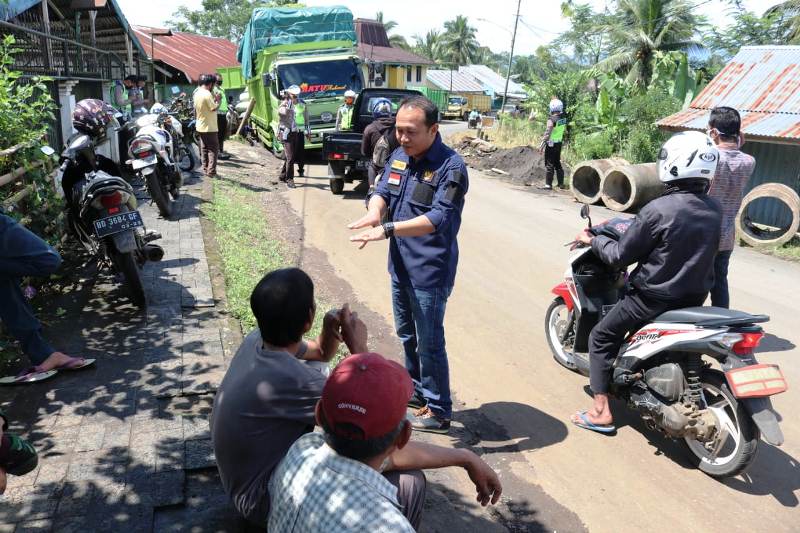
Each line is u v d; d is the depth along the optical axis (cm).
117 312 520
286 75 1537
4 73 673
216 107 1130
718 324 350
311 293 245
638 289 386
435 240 371
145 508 294
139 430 356
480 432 416
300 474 183
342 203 1120
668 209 364
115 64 1391
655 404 379
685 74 1898
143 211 858
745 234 1002
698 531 329
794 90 1134
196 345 464
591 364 419
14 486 305
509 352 541
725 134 501
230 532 283
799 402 473
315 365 285
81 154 520
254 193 1129
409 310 407
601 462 388
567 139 1930
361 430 172
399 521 168
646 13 3256
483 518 330
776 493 364
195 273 616
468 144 2036
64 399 387
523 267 790
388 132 868
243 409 233
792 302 712
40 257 390
